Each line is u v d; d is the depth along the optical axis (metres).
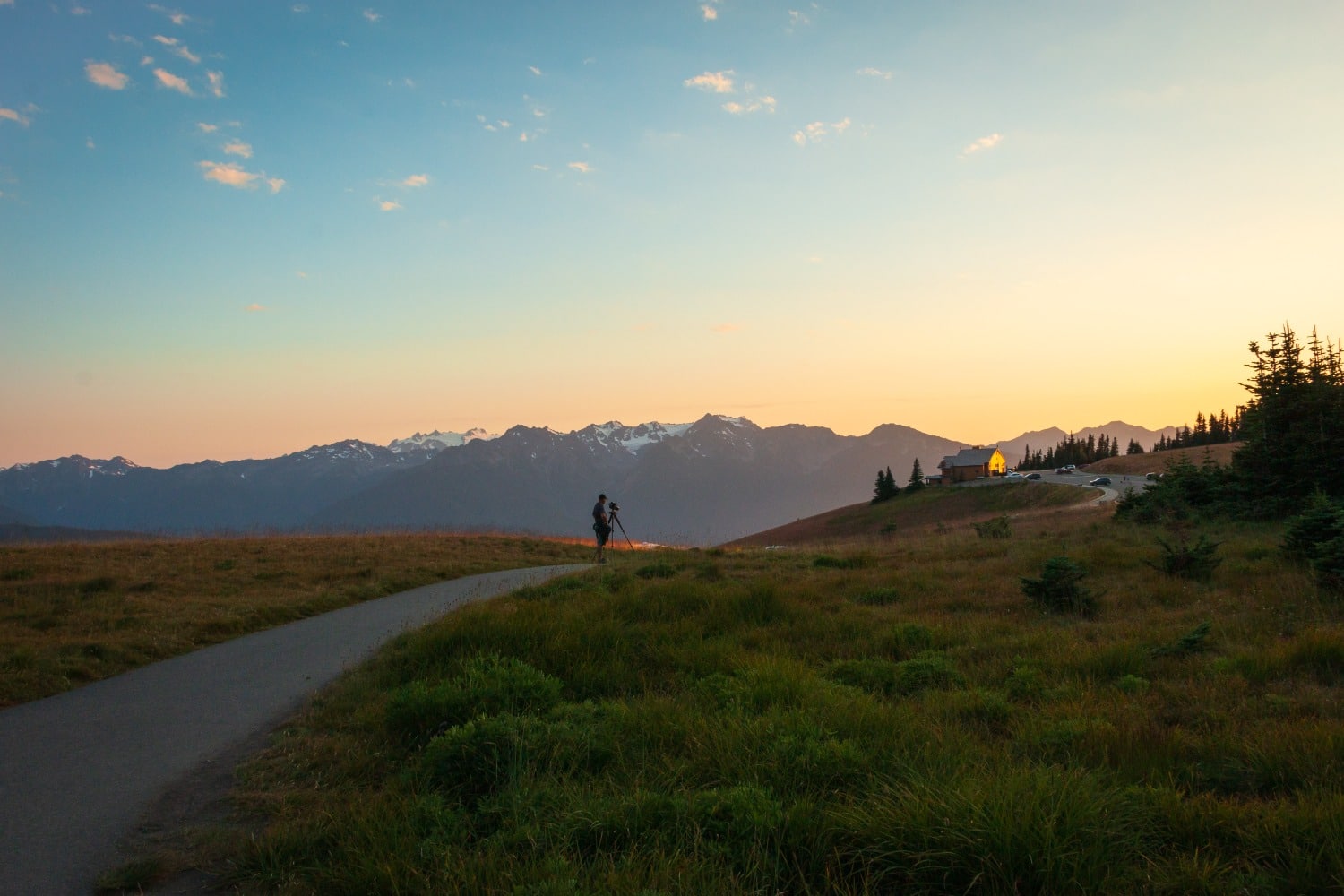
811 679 7.97
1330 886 3.85
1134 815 4.66
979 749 5.94
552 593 15.37
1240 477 25.38
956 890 4.00
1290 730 6.04
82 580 16.89
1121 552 17.86
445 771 5.84
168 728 7.88
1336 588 11.61
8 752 7.14
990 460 142.88
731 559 23.28
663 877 3.96
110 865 4.87
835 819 4.53
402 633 11.83
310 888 4.41
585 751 6.02
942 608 13.18
